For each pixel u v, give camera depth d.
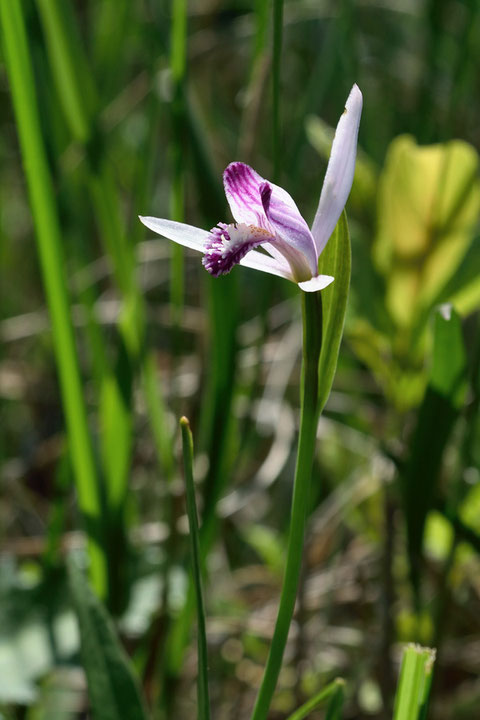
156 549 0.44
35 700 0.41
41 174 0.38
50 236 0.39
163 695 0.41
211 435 0.41
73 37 0.42
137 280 0.44
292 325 0.53
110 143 0.62
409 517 0.40
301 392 0.33
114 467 0.41
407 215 0.42
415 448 0.39
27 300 0.70
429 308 0.42
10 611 0.42
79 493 0.40
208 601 0.47
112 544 0.41
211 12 0.64
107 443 0.41
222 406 0.41
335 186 0.32
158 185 0.70
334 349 0.33
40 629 0.42
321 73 0.55
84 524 0.41
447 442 0.39
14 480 0.54
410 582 0.41
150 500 0.53
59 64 0.42
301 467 0.33
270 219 0.32
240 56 0.76
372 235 0.44
